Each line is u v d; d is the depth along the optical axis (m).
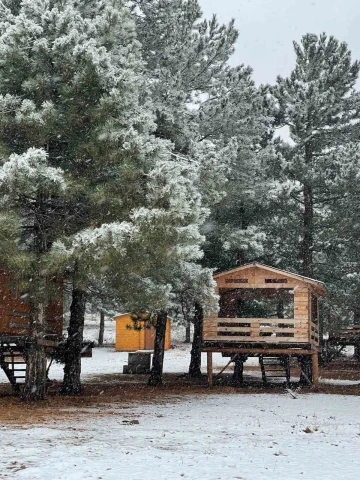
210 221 26.92
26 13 16.94
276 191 27.81
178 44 24.61
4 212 14.34
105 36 17.52
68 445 9.76
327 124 30.81
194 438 10.91
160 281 19.59
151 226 14.18
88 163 16.97
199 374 28.38
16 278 14.66
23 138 16.77
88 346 21.67
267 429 12.41
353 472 7.96
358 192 29.05
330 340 31.66
